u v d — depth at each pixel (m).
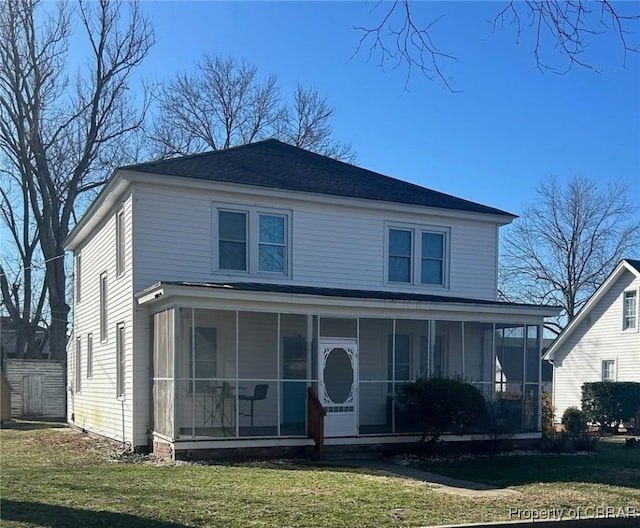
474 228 19.45
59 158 34.94
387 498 9.40
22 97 33.28
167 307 13.93
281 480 10.75
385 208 18.05
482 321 16.28
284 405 15.05
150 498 8.91
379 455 14.65
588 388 27.33
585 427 18.88
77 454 14.72
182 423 14.78
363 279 17.80
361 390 16.58
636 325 29.22
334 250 17.52
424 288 18.55
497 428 15.61
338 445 14.47
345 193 17.53
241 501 8.88
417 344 17.83
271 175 17.45
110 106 35.22
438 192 20.41
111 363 17.56
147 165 15.86
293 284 16.88
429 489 10.31
